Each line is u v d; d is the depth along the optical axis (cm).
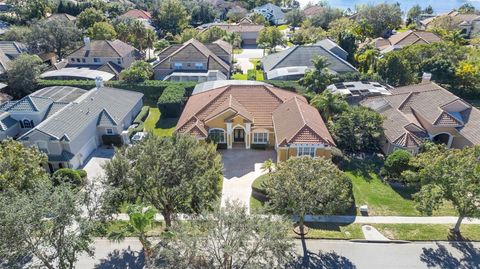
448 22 10594
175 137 3053
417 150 4031
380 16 10725
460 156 2827
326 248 2878
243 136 4497
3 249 1919
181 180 2636
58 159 3888
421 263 2725
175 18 11775
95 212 2417
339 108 4578
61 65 7088
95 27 8575
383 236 2994
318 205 2720
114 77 6756
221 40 8581
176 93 5556
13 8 10938
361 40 9706
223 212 2189
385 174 3797
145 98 6028
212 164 3048
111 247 2903
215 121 4231
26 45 7694
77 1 13438
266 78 6812
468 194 2792
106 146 4631
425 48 6506
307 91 5531
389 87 5775
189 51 6831
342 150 4331
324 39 8544
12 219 1911
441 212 3297
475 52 6919
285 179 2712
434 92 4734
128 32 8706
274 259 2408
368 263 2731
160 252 2134
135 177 2638
